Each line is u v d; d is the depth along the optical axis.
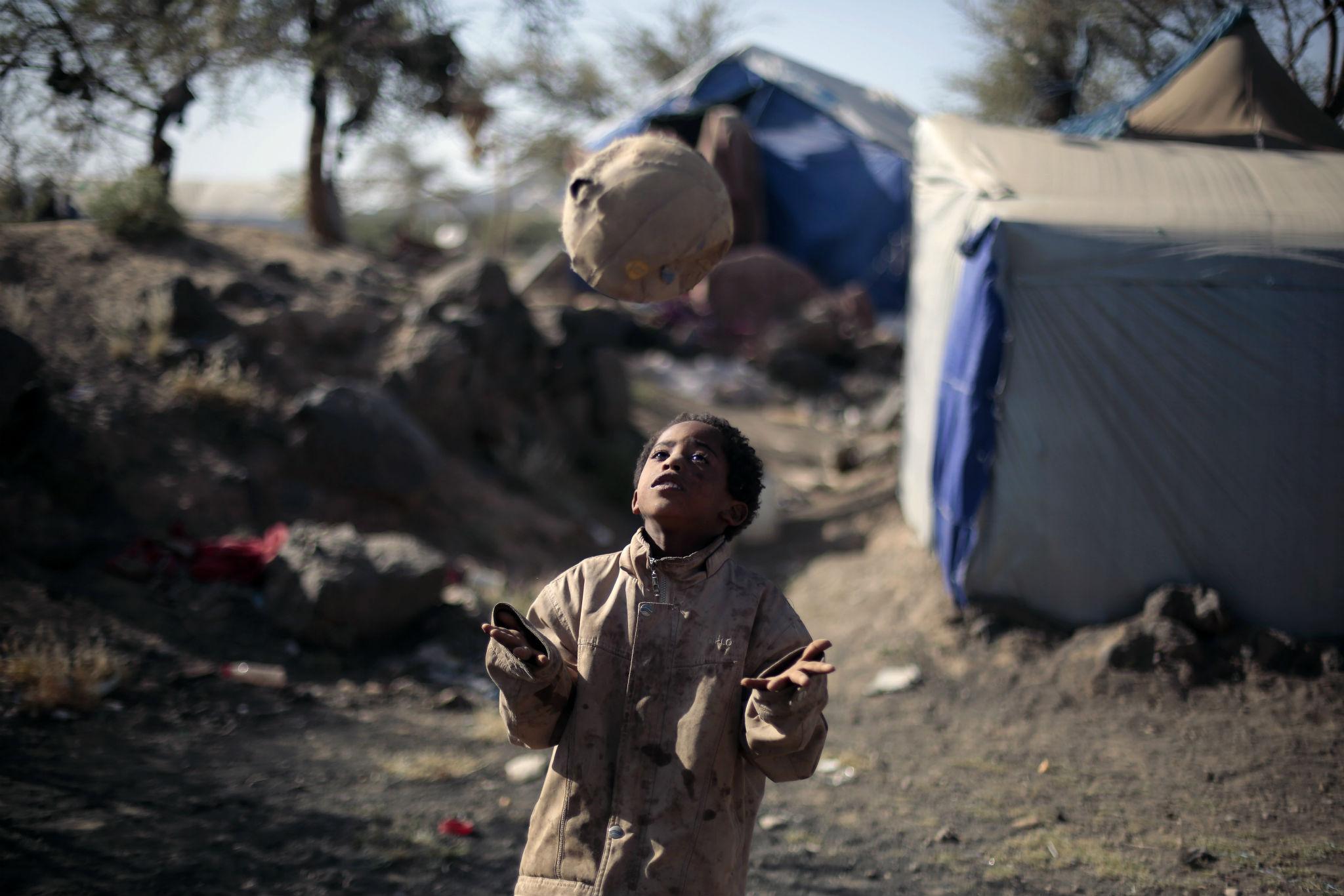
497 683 1.99
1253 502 6.05
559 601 2.19
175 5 7.44
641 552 2.13
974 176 7.16
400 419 8.95
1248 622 6.07
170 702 5.46
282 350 9.49
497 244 31.11
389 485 8.61
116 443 7.68
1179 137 7.74
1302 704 5.43
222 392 8.52
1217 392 6.08
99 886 3.46
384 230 32.41
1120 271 6.15
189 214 12.71
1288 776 4.78
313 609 6.57
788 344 18.52
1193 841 4.22
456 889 3.78
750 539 10.23
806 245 22.86
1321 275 5.96
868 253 22.81
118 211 10.38
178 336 9.08
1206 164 7.03
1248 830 4.29
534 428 11.23
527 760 5.20
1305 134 7.58
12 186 7.04
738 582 2.12
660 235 2.83
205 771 4.69
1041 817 4.55
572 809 2.02
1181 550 6.19
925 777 5.08
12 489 6.77
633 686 2.03
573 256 2.94
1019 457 6.41
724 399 16.41
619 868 1.93
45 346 8.30
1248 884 3.84
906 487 9.64
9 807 3.95
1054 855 4.18
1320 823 4.33
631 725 2.01
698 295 20.02
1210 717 5.43
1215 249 6.09
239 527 7.77
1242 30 7.71
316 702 5.89
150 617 6.39
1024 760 5.21
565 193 3.01
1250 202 6.50
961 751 5.39
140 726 5.10
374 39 11.70
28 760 4.45
